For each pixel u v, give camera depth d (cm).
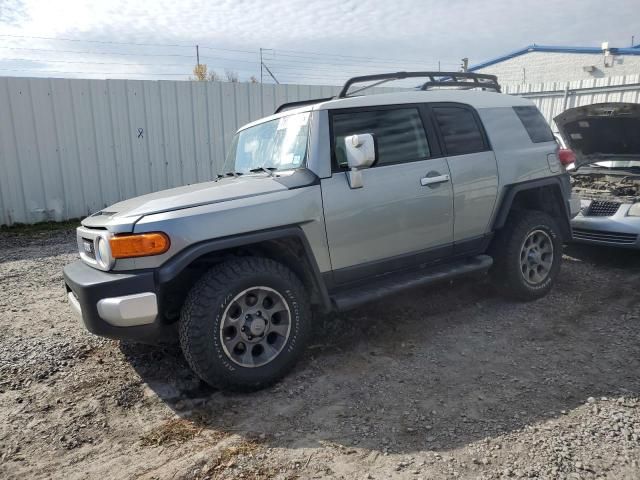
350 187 349
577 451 243
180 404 306
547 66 2839
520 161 449
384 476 232
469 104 436
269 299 325
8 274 621
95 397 316
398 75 436
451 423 273
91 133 970
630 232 523
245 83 1096
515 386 311
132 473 242
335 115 360
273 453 254
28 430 281
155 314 292
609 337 379
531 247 454
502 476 228
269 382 319
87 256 335
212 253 322
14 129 904
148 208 306
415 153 390
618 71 2508
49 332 425
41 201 945
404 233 379
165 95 1023
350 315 432
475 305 455
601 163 682
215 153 1091
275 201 321
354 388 317
